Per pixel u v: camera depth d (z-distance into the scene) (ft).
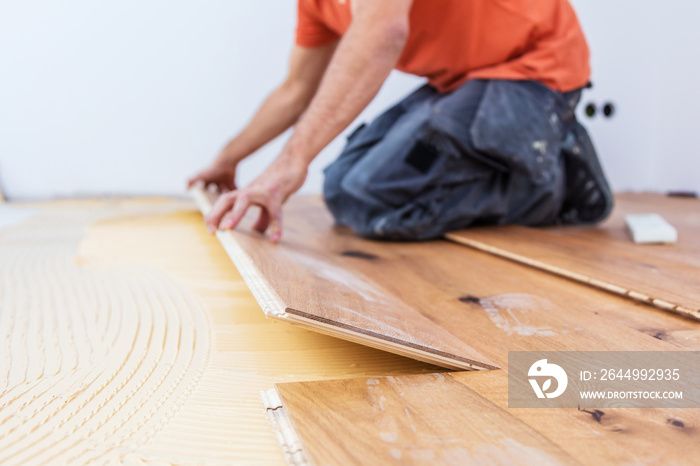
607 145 10.11
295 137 4.10
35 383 2.33
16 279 3.97
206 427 1.97
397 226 4.88
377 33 3.90
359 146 5.56
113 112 9.00
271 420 1.96
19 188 8.91
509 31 4.89
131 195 9.34
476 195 5.11
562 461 1.64
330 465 1.60
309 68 5.81
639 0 9.32
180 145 9.33
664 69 9.36
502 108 4.75
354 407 1.97
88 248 5.00
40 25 8.50
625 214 6.82
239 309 3.30
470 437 1.78
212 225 3.92
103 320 3.12
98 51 8.77
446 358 2.26
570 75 5.04
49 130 8.86
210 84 9.22
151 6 8.79
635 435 1.81
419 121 4.85
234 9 9.05
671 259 4.08
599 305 3.21
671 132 9.34
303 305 2.20
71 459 1.77
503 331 2.79
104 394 2.23
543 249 4.41
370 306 2.67
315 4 4.99
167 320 3.11
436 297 3.37
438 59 5.17
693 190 9.04
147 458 1.77
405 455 1.66
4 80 8.54
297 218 6.62
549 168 4.92
